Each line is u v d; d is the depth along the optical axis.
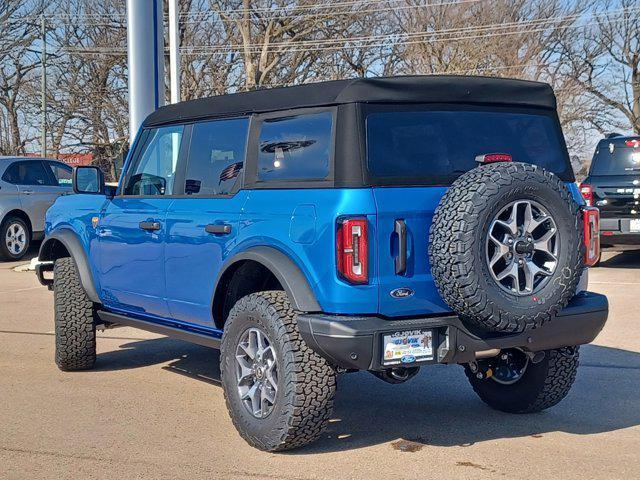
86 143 41.78
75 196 7.69
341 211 4.77
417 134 5.09
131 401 6.48
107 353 8.26
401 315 4.87
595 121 47.88
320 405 4.96
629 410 6.15
